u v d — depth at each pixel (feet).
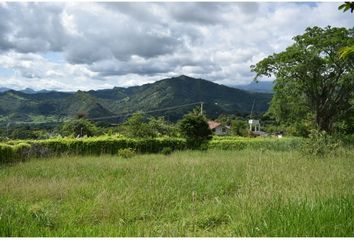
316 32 97.50
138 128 89.97
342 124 111.14
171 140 92.48
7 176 36.81
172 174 34.47
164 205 24.23
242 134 181.37
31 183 30.99
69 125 126.62
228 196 26.53
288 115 112.16
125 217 21.47
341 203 18.58
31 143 70.08
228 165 42.14
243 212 19.26
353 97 100.83
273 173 33.14
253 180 29.81
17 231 17.04
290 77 100.83
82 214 21.62
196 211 22.54
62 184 30.04
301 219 16.37
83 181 32.22
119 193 26.50
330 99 101.40
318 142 54.80
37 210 21.13
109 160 53.98
